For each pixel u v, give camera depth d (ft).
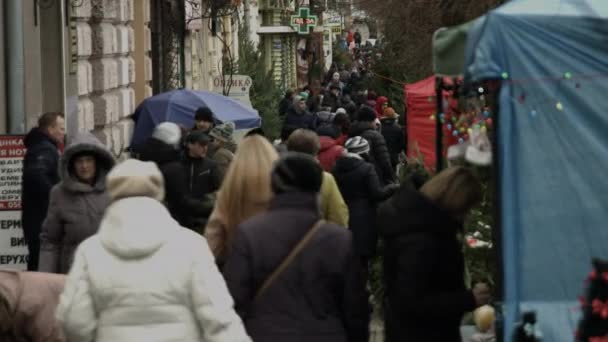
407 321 58.29
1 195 101.76
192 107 159.43
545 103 52.49
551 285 52.54
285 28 492.95
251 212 65.98
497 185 52.80
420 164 107.04
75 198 84.23
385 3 176.24
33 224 97.25
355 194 107.96
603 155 52.34
